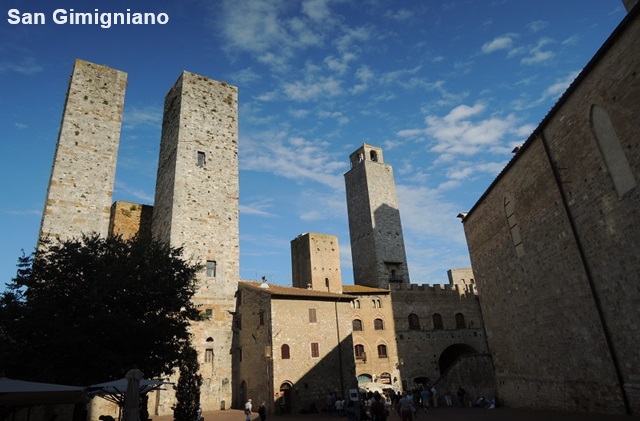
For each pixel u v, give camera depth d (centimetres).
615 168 1608
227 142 4488
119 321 2086
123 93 3966
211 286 3859
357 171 7081
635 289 1547
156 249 2662
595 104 1688
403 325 5300
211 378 3588
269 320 3622
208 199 4125
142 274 2388
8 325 2019
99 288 2164
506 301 2700
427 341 5325
